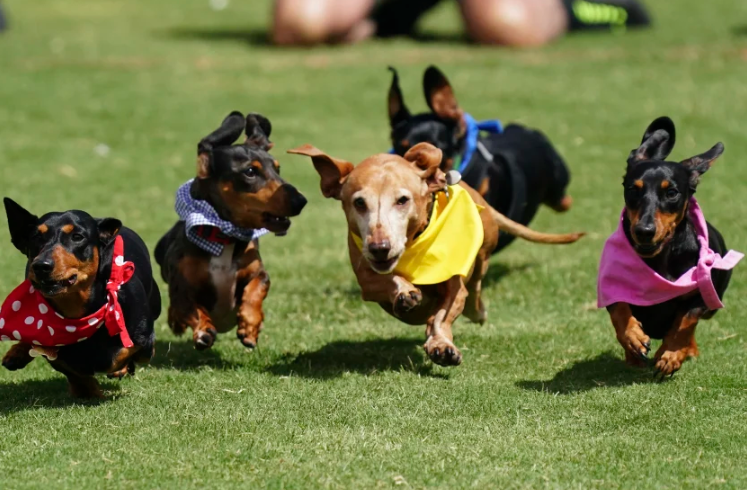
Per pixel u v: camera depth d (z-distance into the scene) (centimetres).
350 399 888
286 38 3384
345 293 1327
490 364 1015
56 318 830
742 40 3338
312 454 757
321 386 930
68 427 814
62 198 1823
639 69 2928
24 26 3975
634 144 2211
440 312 977
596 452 760
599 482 705
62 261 800
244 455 751
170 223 1688
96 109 2536
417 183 938
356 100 2656
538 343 1084
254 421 827
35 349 845
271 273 1427
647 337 915
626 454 757
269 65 3091
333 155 2133
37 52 3300
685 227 930
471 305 1086
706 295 914
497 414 852
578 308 1239
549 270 1399
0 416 848
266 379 957
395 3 3622
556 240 1134
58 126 2381
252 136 1064
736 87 2652
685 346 920
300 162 2103
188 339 1140
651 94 2627
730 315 1157
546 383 943
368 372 989
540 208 1778
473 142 1278
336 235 1652
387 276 962
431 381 946
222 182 991
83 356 852
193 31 3856
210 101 2634
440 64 3070
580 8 3659
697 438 788
